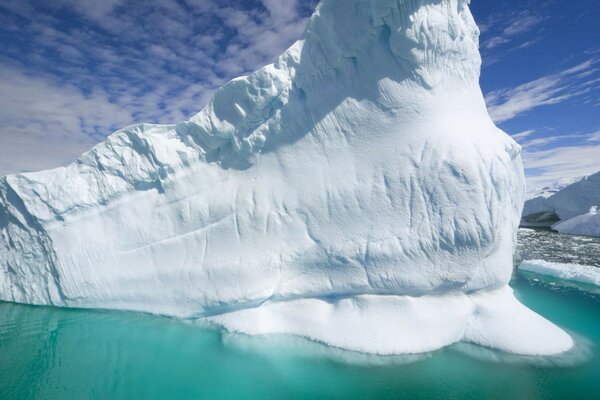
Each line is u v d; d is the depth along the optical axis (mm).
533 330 6492
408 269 6621
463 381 5535
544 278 13242
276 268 7590
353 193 7238
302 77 7777
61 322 8352
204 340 7234
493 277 6734
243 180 8484
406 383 5523
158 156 8953
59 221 9578
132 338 7410
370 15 6676
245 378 5883
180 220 8766
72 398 5484
